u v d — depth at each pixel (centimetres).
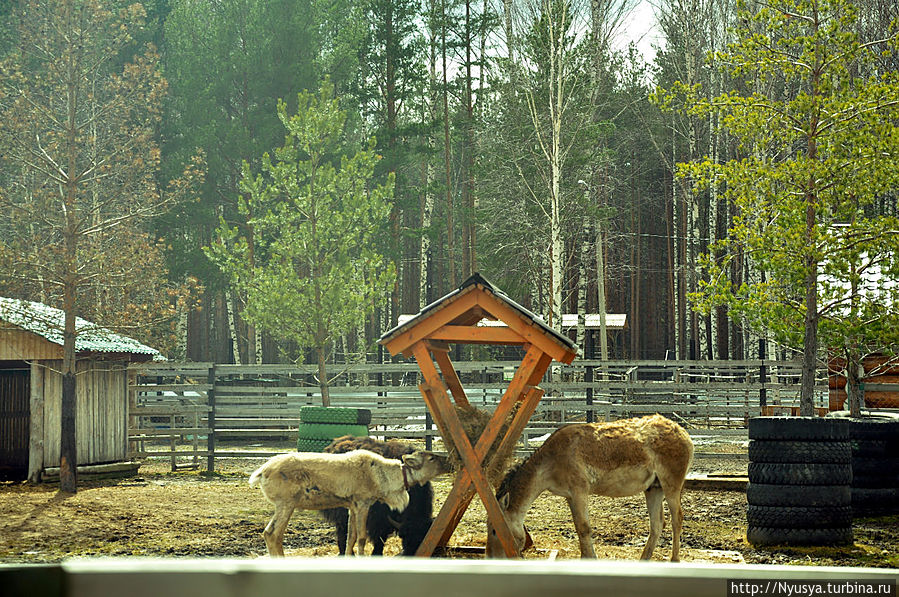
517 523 793
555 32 2986
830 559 907
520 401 808
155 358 1964
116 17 1852
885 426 1209
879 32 2383
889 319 1319
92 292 1944
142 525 1128
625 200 4709
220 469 1873
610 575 68
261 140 3294
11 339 1587
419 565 68
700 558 905
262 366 2053
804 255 1330
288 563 69
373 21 4153
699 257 1441
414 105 4391
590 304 4725
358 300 2069
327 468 773
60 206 1727
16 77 1608
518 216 3369
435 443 1931
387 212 2180
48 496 1405
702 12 3862
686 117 4147
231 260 2136
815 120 1348
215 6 3916
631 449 814
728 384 1953
